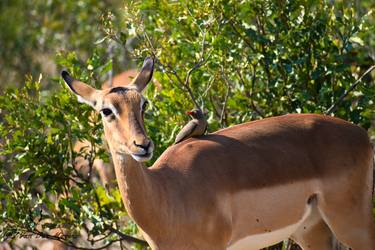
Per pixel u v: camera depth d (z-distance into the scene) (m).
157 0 13.37
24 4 22.97
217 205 10.47
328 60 12.84
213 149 10.80
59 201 12.40
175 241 10.38
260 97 13.18
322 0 13.08
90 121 12.60
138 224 10.25
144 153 9.62
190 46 12.88
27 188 12.48
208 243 10.49
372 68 12.74
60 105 12.54
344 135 11.28
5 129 12.66
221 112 13.37
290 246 12.84
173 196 10.30
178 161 10.62
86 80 12.73
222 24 12.66
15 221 12.20
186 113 12.02
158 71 12.84
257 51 13.08
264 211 10.85
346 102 12.86
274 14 12.99
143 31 12.46
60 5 22.22
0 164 12.71
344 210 11.19
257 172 10.77
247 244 11.04
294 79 12.92
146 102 10.06
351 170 11.16
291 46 12.93
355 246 11.30
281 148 11.02
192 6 12.84
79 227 12.23
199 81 12.90
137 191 10.02
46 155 12.51
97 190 12.44
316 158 11.11
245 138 11.04
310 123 11.34
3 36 22.48
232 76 13.05
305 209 11.21
